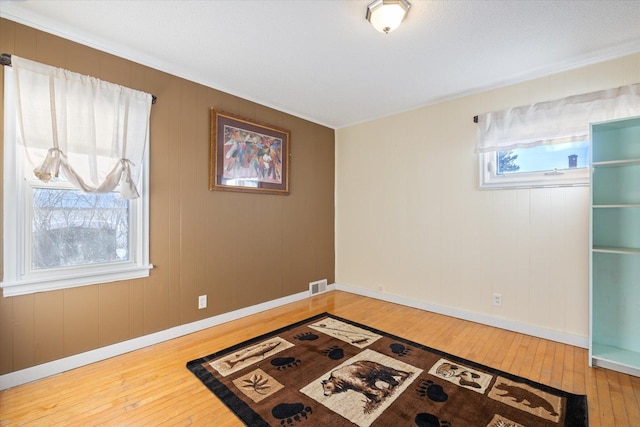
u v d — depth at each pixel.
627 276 2.18
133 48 2.20
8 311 1.81
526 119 2.54
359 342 2.47
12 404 1.67
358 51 2.22
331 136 4.12
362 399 1.73
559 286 2.48
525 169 2.65
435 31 1.96
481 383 1.88
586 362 2.13
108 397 1.74
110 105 2.14
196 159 2.69
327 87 2.87
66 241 2.04
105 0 1.69
